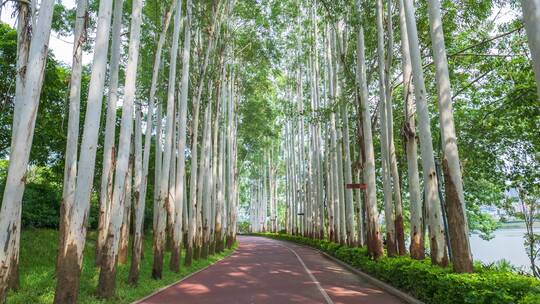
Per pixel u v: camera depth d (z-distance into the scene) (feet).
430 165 34.73
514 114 49.80
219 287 40.09
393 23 56.90
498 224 98.32
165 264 58.23
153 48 64.54
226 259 76.95
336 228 89.81
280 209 294.66
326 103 96.99
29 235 60.49
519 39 50.06
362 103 54.19
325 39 93.30
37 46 24.80
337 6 57.21
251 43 87.66
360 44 54.95
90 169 27.89
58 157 67.77
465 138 55.93
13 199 23.76
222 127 96.84
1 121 49.90
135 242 39.45
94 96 28.30
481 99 58.49
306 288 38.75
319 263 66.08
